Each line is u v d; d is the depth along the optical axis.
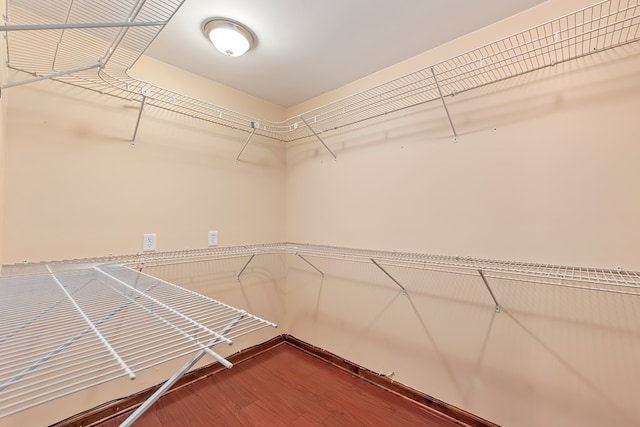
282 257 2.60
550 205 1.33
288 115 2.61
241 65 1.89
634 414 1.14
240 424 1.51
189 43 1.65
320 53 1.75
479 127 1.53
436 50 1.69
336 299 2.20
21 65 1.32
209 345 0.65
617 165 1.18
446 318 1.63
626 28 1.14
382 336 1.92
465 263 1.45
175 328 0.71
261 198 2.43
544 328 1.33
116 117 1.65
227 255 1.98
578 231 1.26
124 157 1.68
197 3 1.35
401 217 1.84
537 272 1.19
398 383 1.81
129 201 1.70
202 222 2.04
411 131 1.80
